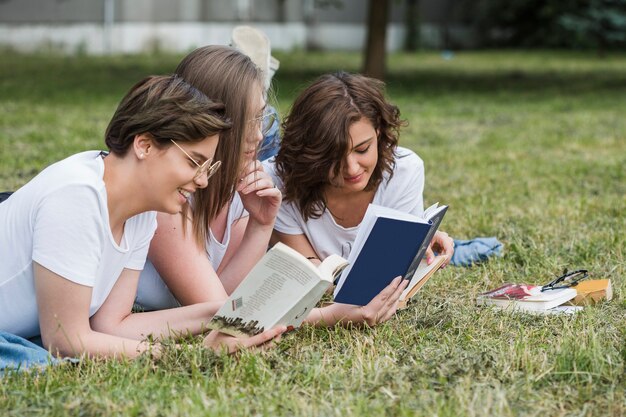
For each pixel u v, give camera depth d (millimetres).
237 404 3275
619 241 5785
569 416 3240
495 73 22062
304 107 4262
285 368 3627
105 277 3766
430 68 23469
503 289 4715
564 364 3613
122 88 16969
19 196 3668
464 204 7207
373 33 18078
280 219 4715
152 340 3805
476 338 4078
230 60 3934
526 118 13508
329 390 3428
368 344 3957
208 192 3996
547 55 29188
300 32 28688
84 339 3666
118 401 3295
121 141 3537
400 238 3887
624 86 18859
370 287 4047
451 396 3312
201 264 4117
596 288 4648
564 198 7469
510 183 8219
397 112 4398
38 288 3584
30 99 14945
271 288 3650
